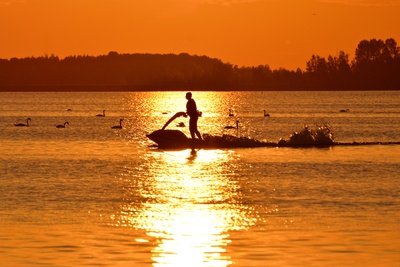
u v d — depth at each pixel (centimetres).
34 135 17962
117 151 13262
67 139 16550
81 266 5059
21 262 5147
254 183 8869
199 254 5372
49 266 5059
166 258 5272
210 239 5828
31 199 7650
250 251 5453
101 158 11919
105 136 17662
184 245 5628
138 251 5462
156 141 13800
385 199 7575
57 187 8512
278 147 13625
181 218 6656
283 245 5622
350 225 6297
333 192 8062
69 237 5872
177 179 9281
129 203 7444
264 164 10844
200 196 7912
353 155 12056
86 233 6019
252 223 6425
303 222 6444
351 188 8344
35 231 6078
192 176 9581
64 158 11881
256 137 18462
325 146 13762
